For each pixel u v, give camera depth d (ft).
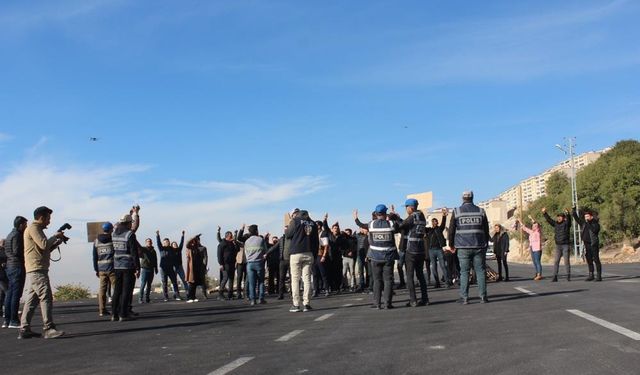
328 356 23.66
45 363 24.94
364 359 22.71
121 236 42.57
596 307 36.17
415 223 42.96
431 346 25.02
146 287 66.23
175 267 68.80
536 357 21.84
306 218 44.42
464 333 28.30
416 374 19.77
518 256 271.90
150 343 29.84
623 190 196.34
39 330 38.17
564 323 30.01
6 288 47.21
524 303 40.37
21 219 39.81
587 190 212.02
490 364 20.93
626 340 24.70
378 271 42.04
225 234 64.95
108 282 46.91
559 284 57.57
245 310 47.47
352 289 66.13
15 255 39.58
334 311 41.98
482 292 42.39
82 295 92.79
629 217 184.96
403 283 65.31
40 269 33.47
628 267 104.78
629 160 198.49
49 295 33.78
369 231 42.27
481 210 42.45
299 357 23.72
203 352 26.13
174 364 23.45
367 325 32.94
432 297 49.75
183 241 69.05
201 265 63.26
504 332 28.04
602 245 194.59
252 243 53.47
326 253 59.93
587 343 24.29
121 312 42.39
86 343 30.81
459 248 42.27
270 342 28.19
